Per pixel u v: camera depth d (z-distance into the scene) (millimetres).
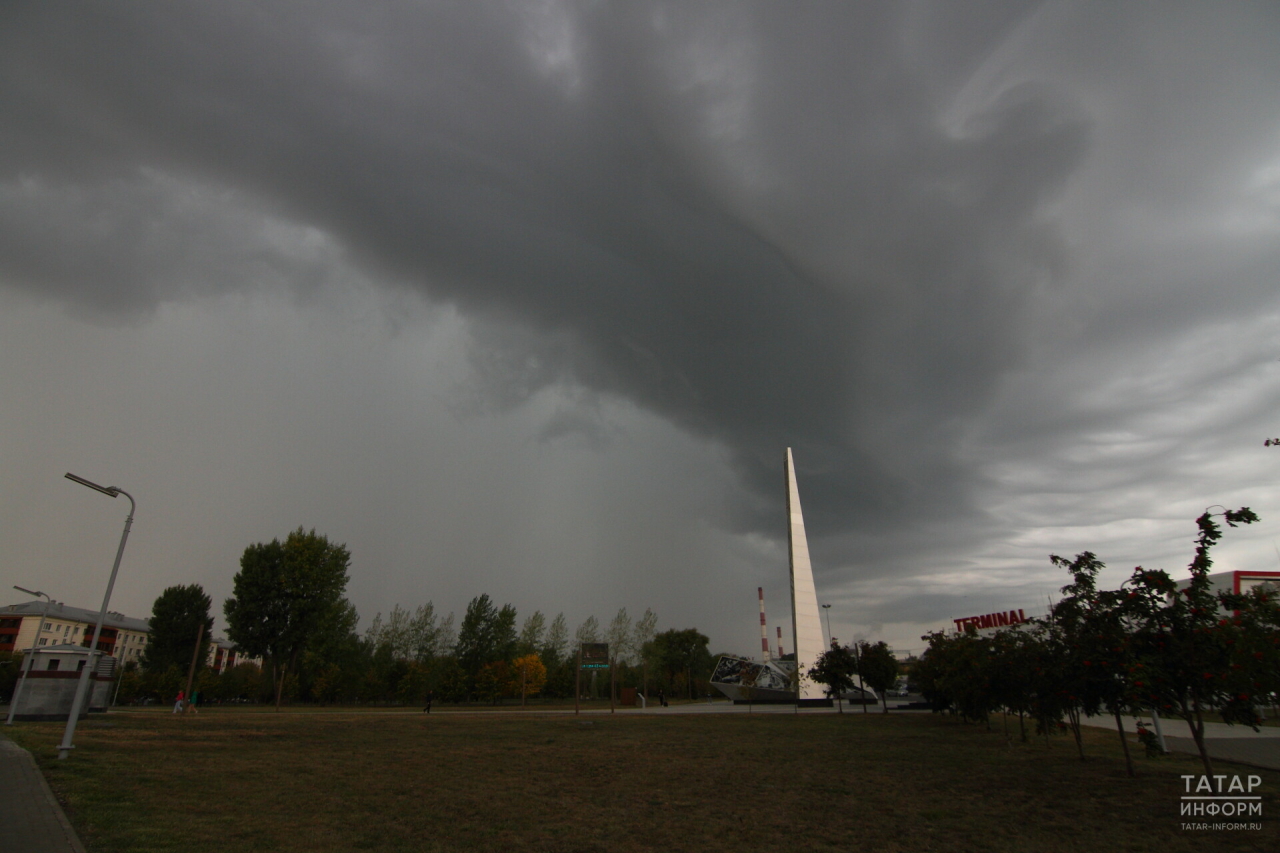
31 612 115062
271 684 79500
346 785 18562
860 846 12875
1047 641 21234
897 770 22531
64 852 10430
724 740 33438
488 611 98375
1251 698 13828
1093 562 18938
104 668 38594
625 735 36250
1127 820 14211
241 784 17750
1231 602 14453
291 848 11789
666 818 15391
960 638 35250
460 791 18375
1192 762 22344
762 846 12938
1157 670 14375
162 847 11188
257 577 77750
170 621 87625
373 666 88250
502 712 63438
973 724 41906
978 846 12680
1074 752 26250
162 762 20609
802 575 78688
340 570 82250
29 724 31578
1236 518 14336
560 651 107188
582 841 13258
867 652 59344
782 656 132000
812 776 21484
